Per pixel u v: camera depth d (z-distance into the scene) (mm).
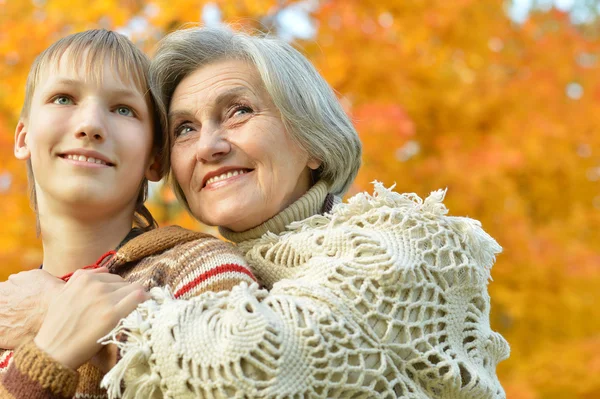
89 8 3623
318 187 1785
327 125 1780
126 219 1756
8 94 3648
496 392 1552
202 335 1241
